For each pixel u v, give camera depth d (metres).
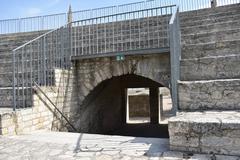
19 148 4.21
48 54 7.29
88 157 3.68
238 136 3.38
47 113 6.44
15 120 5.29
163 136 11.35
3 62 8.37
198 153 3.60
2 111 5.32
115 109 13.23
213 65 5.45
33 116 5.86
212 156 3.46
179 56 5.89
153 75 7.32
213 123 3.53
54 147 4.25
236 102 4.55
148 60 7.38
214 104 4.73
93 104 9.80
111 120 12.52
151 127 13.76
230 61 5.27
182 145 3.73
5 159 3.68
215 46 6.26
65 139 4.82
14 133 5.26
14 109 5.41
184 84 4.98
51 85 6.87
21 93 6.14
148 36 8.10
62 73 7.33
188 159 3.40
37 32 11.42
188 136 3.69
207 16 8.94
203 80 5.31
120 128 13.53
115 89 13.11
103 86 10.47
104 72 7.91
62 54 7.55
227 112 4.34
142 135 11.73
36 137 5.02
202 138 3.60
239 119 3.65
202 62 5.55
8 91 6.41
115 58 7.76
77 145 4.34
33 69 7.01
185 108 4.96
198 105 4.86
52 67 7.14
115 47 8.65
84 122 8.87
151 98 14.92
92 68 8.05
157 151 3.80
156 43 8.15
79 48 8.33
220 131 3.49
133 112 19.97
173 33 5.21
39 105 6.11
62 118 7.20
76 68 8.21
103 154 3.79
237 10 8.60
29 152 3.99
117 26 8.72
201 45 6.43
